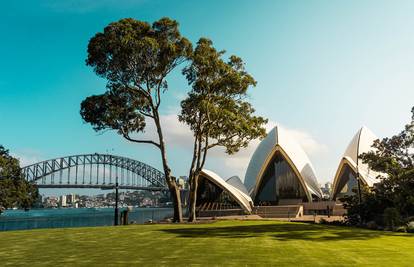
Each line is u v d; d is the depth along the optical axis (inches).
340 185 2246.6
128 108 1370.6
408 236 775.1
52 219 2952.8
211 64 1326.3
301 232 839.7
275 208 1989.4
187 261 462.3
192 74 1347.2
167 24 1295.5
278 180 2354.8
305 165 2356.1
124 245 633.0
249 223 1189.7
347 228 976.9
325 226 1053.2
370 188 1275.8
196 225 1111.6
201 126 1418.6
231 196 2031.3
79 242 689.6
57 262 472.4
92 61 1309.1
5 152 1854.1
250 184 2426.2
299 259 471.8
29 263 469.1
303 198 2301.9
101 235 820.6
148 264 445.1
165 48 1270.9
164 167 1378.0
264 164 2319.1
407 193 1083.9
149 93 1362.0
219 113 1298.0
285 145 2325.3
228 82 1338.6
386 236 764.6
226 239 697.0
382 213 1167.0
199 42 1347.2
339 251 538.6
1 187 1772.9
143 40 1219.9
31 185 1956.2
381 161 1142.3
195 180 1405.0
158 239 716.0
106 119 1316.4
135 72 1327.5
